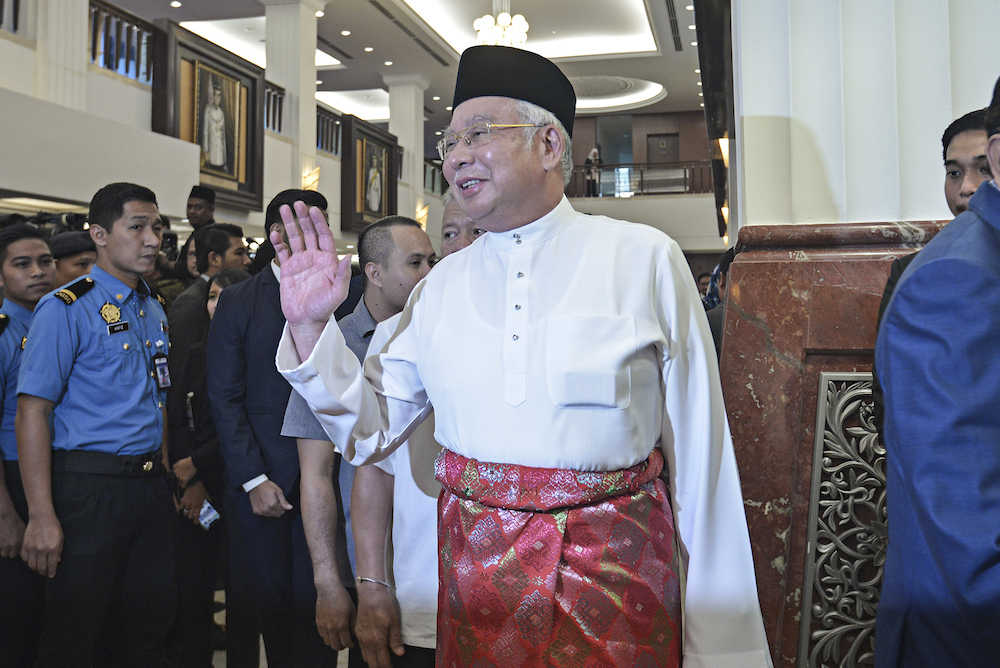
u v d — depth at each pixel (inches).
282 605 81.7
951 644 35.9
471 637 47.2
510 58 49.5
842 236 57.7
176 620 110.1
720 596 47.3
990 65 60.4
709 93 187.2
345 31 581.9
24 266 104.9
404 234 76.8
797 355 56.9
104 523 88.8
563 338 46.1
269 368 83.9
